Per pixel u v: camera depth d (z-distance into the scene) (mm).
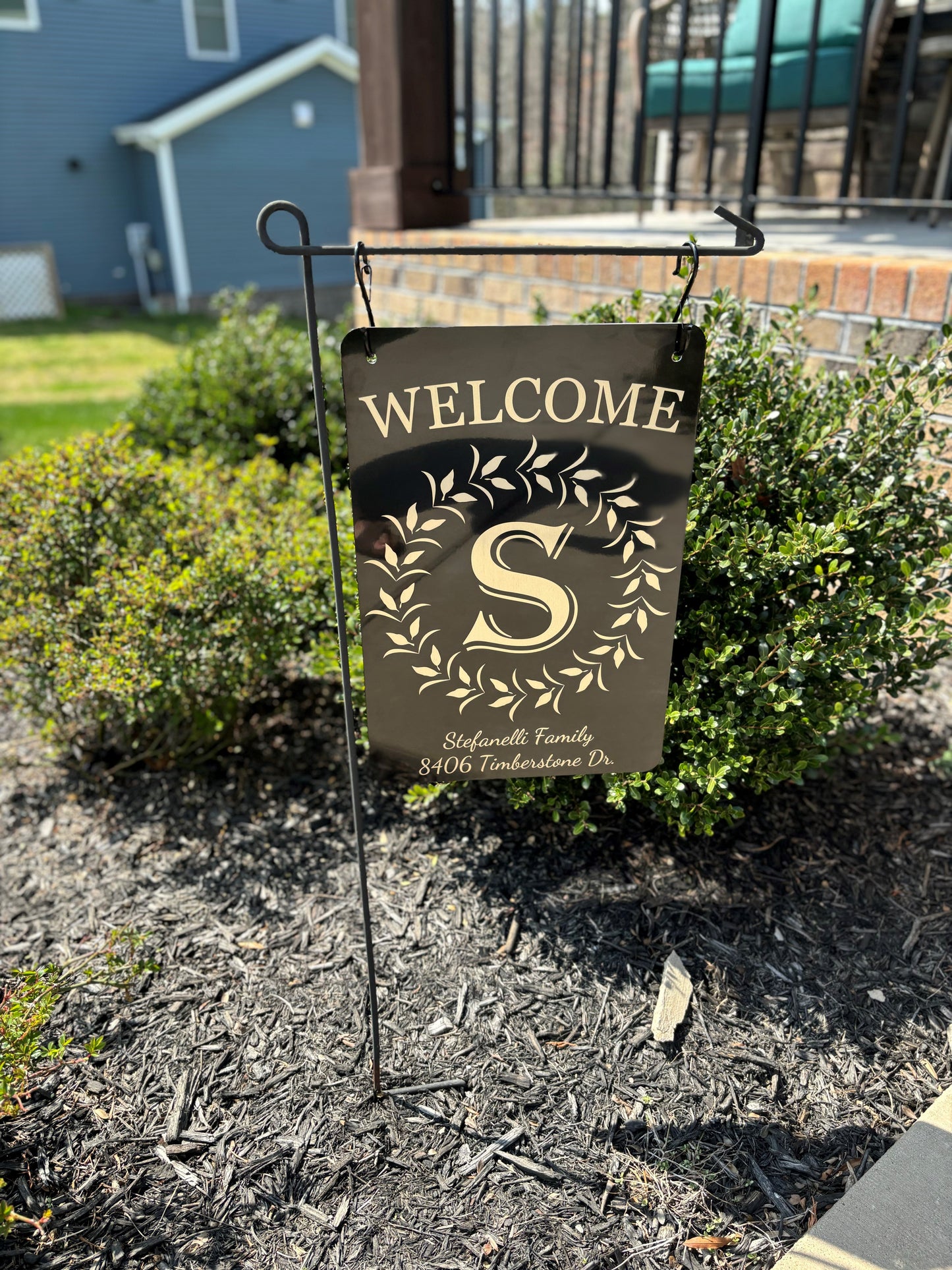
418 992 2203
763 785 2297
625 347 1544
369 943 1860
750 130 3416
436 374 1526
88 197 16453
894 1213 1673
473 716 1802
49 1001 1884
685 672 2254
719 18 3584
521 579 1687
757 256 3074
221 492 3352
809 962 2240
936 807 2697
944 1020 2098
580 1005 2158
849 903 2391
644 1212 1760
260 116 15906
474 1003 2170
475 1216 1757
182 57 16562
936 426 2676
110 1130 1912
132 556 2953
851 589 2139
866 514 2287
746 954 2260
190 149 15484
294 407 4578
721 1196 1782
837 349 2957
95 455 3049
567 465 1611
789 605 2326
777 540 2197
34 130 15664
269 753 3105
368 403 1533
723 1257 1685
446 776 1862
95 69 15867
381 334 1493
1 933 2410
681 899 2406
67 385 9227
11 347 12047
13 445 6574
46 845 2748
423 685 1760
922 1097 1942
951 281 2635
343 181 17172
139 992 2229
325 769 3004
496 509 1630
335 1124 1926
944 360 2340
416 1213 1763
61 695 2695
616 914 2373
